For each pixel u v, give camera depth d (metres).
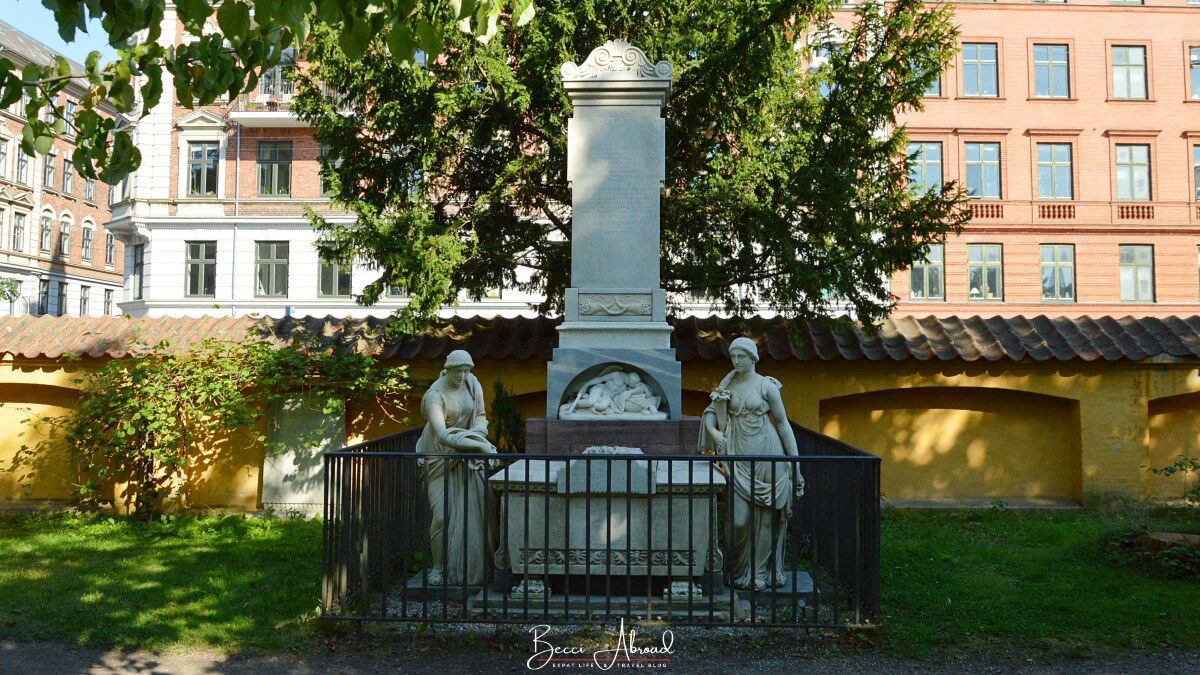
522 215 10.98
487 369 9.99
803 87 10.72
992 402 10.54
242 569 6.89
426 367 10.04
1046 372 10.01
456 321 10.74
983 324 10.61
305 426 9.92
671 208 9.69
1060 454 10.45
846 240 9.41
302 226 27.66
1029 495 10.44
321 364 9.64
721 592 5.78
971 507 10.15
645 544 5.61
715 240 9.96
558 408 6.95
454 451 6.06
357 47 4.23
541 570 5.62
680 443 6.65
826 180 9.30
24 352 9.79
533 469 5.98
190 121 27.88
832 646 5.00
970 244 28.61
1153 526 8.20
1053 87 29.31
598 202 7.19
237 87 4.94
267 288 27.83
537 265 10.93
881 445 10.58
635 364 6.96
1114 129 29.02
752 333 10.26
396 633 5.18
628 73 7.18
